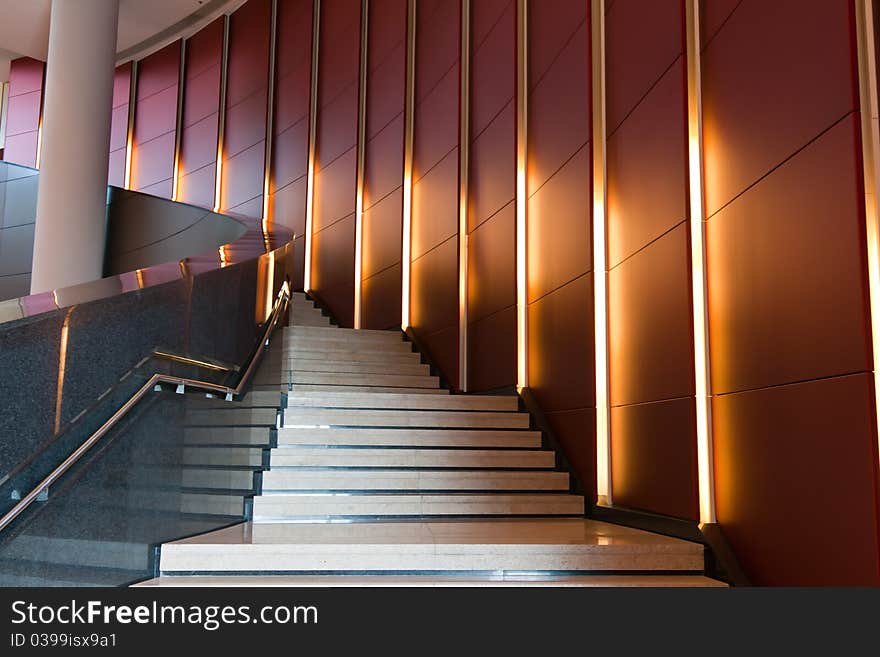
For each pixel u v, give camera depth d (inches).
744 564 159.0
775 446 148.9
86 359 126.6
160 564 154.6
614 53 226.7
